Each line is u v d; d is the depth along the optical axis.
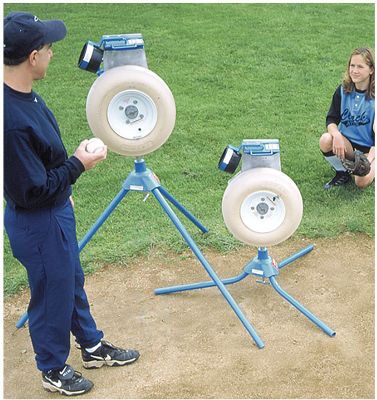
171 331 4.20
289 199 4.01
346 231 5.11
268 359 3.90
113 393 3.71
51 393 3.75
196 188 5.81
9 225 3.35
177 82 8.05
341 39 9.37
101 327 4.26
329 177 5.92
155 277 4.72
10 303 4.52
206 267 4.12
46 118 3.30
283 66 8.48
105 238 5.15
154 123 3.99
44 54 3.17
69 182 3.28
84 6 10.95
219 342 4.07
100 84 3.91
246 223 4.07
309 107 7.36
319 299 4.43
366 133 5.64
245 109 7.34
